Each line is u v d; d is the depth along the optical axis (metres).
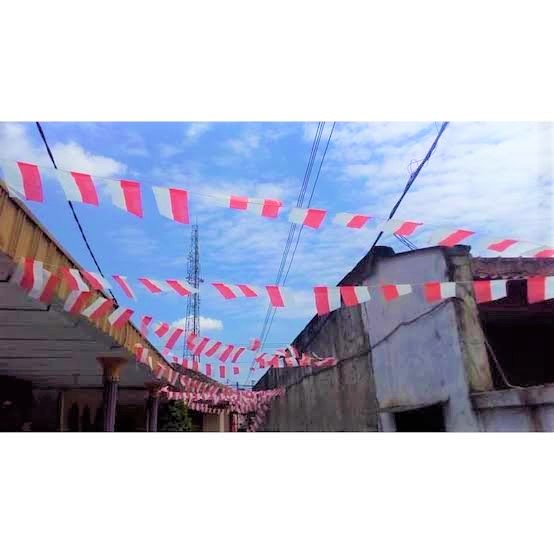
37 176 2.71
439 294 3.51
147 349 6.66
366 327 6.27
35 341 5.56
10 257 3.24
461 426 4.53
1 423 7.60
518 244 3.04
